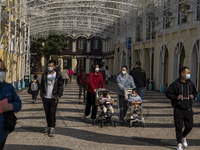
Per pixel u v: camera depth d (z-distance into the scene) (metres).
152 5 22.12
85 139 8.64
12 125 5.33
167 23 23.77
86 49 59.19
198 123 11.02
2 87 5.38
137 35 31.78
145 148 7.77
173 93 7.71
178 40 21.53
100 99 10.48
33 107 14.70
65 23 33.28
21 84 27.17
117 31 35.47
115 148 7.73
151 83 26.39
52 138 8.66
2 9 18.75
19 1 25.36
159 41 25.44
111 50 48.06
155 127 10.39
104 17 28.88
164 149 7.70
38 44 50.03
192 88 7.72
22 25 27.72
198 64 18.41
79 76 16.53
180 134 7.57
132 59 32.56
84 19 31.47
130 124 10.33
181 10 21.27
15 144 7.91
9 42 20.77
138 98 10.52
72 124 10.74
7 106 5.22
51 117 8.91
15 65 25.11
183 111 7.63
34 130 9.62
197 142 8.42
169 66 23.36
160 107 15.03
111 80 43.19
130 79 10.98
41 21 31.61
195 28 19.02
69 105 15.59
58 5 24.03
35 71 56.03
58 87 9.11
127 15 25.89
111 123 10.59
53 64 9.09
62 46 51.06
